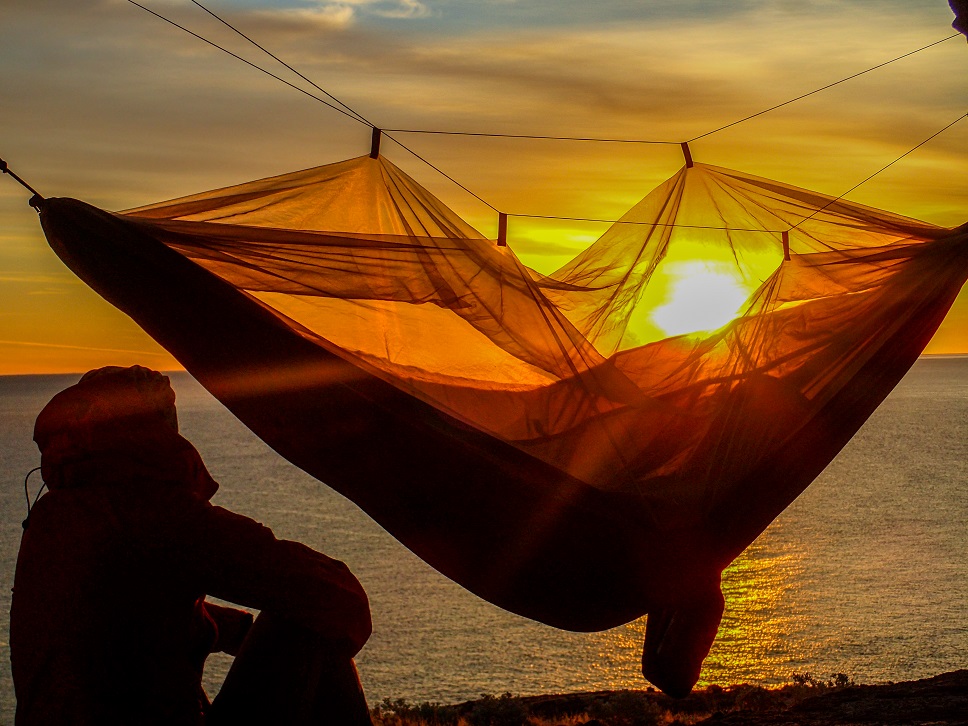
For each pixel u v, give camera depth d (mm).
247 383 3752
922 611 56188
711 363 4562
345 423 3750
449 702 40688
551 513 3838
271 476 152125
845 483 127875
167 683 2701
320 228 4609
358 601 2850
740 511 4039
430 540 3986
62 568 2648
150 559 2648
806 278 5113
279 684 2801
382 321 4387
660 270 5516
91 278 3656
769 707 14180
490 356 4461
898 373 4418
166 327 3686
